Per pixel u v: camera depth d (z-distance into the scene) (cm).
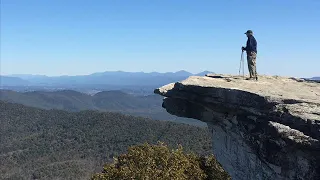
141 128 14212
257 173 1619
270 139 1429
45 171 12438
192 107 1933
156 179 1287
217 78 1956
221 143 1955
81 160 13362
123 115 16838
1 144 16900
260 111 1487
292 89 1691
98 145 14225
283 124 1377
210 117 1858
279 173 1458
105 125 15788
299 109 1367
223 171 1523
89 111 18650
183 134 11975
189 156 1524
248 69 1988
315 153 1293
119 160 1442
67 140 15712
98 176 1378
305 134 1305
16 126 19550
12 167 13712
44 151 15012
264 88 1697
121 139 13912
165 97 2048
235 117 1684
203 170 1482
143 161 1355
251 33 1969
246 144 1659
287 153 1379
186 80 1855
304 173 1345
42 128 18538
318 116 1308
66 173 12125
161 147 1440
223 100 1650
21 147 16125
